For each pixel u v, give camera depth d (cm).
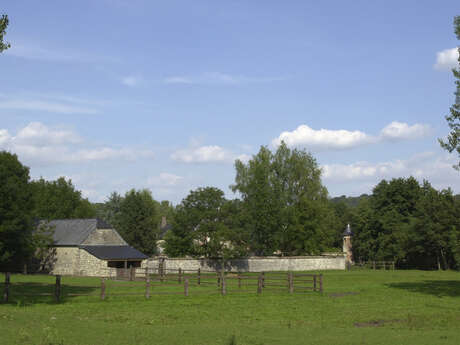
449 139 2853
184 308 2162
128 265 5953
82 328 1509
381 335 1491
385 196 8219
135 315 1905
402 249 7144
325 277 4819
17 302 2200
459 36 2923
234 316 1928
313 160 7150
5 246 4984
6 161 5688
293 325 1709
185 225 5775
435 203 6806
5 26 2136
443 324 1745
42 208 8788
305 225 6638
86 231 6097
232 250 5722
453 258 6900
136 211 7919
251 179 6762
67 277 4947
